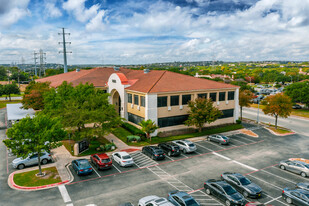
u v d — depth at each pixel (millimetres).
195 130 40094
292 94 67938
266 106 44125
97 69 59250
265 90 103438
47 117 23438
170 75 44312
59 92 36000
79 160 24031
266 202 18844
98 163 24562
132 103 40875
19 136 21406
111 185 21281
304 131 43750
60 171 24203
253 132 41781
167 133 37688
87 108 32688
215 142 35312
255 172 24688
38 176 22781
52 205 17828
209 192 19906
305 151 31891
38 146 21000
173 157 29031
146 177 23094
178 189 20703
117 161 26484
